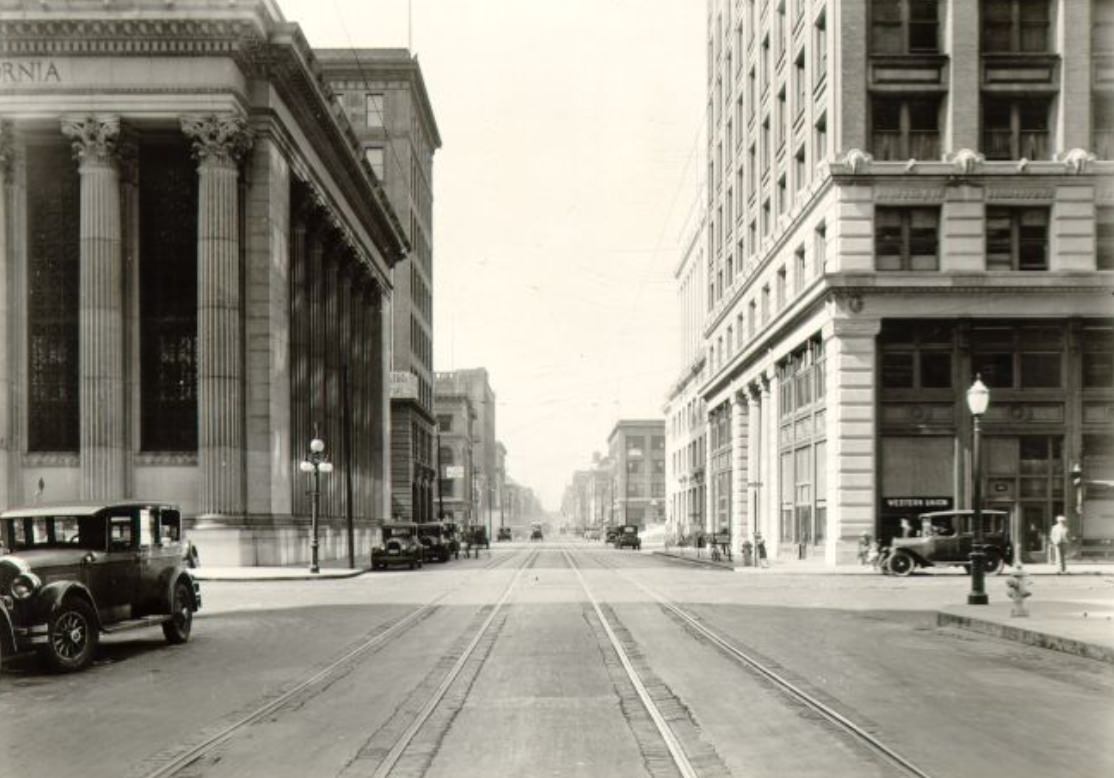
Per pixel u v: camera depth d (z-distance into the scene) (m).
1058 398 40.28
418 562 45.53
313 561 37.38
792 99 47.94
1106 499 40.16
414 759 8.56
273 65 41.25
